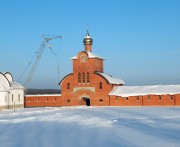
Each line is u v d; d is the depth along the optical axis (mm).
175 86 79500
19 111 68688
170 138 28219
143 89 81938
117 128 36188
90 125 39906
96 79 85188
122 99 81938
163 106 75562
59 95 90312
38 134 32938
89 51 90062
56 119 48750
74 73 87562
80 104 86875
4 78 81250
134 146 25188
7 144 27344
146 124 39250
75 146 25797
